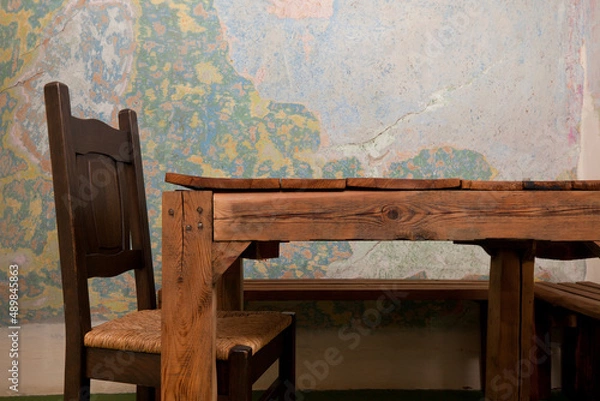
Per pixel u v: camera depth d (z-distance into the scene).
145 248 1.75
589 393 2.17
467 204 1.18
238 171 2.43
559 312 2.14
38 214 2.40
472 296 2.11
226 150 2.43
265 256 1.38
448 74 2.45
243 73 2.43
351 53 2.45
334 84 2.44
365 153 2.44
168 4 2.42
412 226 1.19
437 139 2.45
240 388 1.26
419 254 2.45
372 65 2.45
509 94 2.46
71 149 1.38
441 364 2.44
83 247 1.38
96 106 2.41
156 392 1.83
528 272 1.74
